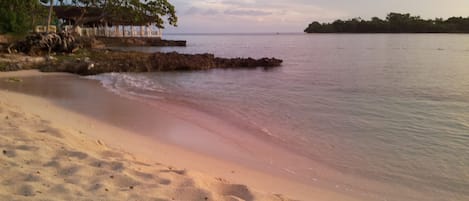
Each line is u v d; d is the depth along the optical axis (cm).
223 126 1050
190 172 582
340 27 16650
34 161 560
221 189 533
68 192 454
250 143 883
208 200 471
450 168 727
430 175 692
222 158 761
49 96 1470
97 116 1112
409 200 587
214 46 7988
